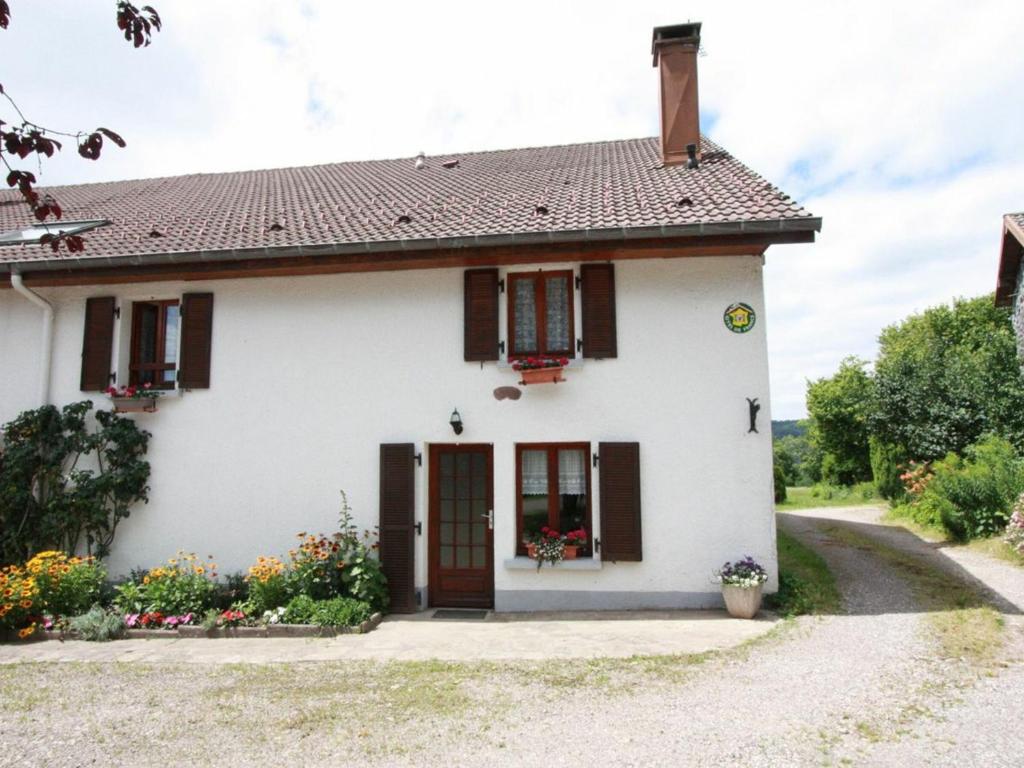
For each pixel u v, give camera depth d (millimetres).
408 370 8227
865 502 19031
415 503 7984
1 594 6887
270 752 3939
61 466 8547
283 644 6434
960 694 4496
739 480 7449
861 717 4176
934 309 27609
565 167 11141
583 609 7586
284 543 8227
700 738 3943
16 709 4723
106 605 7641
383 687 5008
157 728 4332
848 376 25938
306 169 13820
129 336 9055
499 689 4891
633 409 7707
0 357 9133
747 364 7570
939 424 13758
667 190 8719
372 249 7773
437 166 12680
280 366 8484
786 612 6867
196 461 8484
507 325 8211
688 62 10172
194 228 9484
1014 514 9016
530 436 7863
